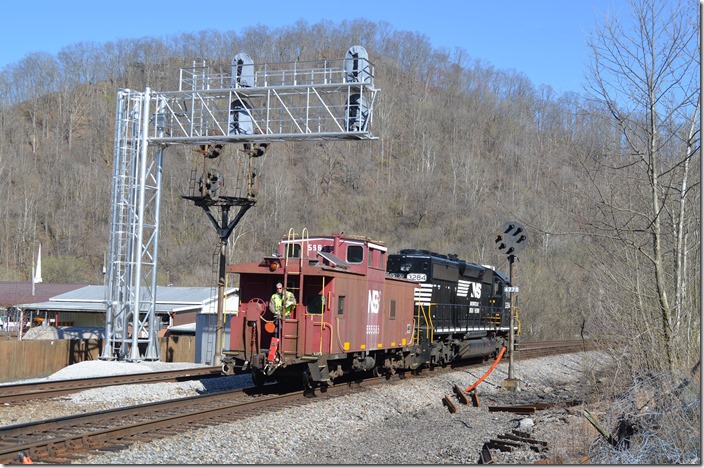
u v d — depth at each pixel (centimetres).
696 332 1648
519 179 9050
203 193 2670
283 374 1861
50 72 11506
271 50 10644
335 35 11700
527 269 5156
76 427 1258
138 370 2464
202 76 2548
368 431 1486
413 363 2381
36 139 10069
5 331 4575
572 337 5025
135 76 11381
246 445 1236
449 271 2702
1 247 7819
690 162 1725
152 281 2730
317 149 9588
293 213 7850
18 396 1631
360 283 1938
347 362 1953
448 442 1379
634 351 1630
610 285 1845
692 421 1166
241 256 6806
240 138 2411
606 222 1786
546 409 1791
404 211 8319
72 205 8575
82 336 3994
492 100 11769
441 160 9681
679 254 1631
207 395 1652
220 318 2795
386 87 11212
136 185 2689
